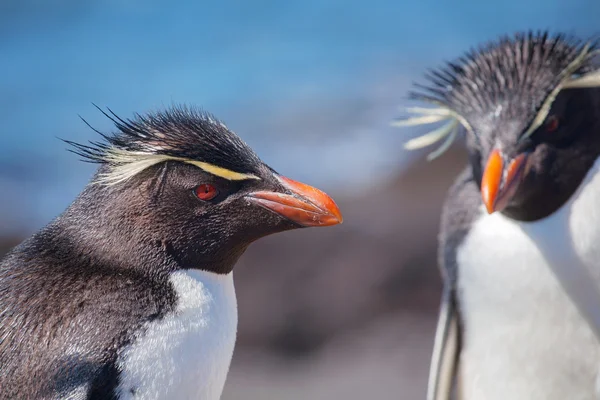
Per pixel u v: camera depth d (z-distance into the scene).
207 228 7.22
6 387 6.47
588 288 9.00
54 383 6.44
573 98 8.83
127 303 6.83
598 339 9.24
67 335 6.64
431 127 23.36
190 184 7.16
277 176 7.52
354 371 16.52
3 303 6.82
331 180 24.61
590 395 9.51
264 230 7.45
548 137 8.77
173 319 6.87
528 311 9.30
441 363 10.44
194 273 7.18
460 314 10.05
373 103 29.31
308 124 28.47
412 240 18.66
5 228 25.09
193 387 6.83
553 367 9.45
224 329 7.11
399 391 15.66
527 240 9.18
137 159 7.09
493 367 9.77
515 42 9.45
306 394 16.03
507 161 8.54
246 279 18.55
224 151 7.34
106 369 6.53
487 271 9.43
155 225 7.09
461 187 10.05
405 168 22.25
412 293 18.03
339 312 17.95
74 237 7.07
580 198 8.91
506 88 8.92
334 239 18.97
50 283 6.87
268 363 17.44
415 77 31.06
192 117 7.52
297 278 18.38
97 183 7.20
